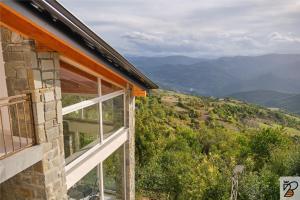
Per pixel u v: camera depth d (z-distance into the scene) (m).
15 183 4.40
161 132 26.33
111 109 7.32
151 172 16.77
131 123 8.41
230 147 32.56
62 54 4.54
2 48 3.99
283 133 24.64
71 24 3.23
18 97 3.79
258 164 21.88
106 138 7.03
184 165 16.83
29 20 2.94
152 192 15.55
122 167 8.32
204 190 13.70
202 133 36.69
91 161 5.95
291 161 16.75
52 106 4.36
